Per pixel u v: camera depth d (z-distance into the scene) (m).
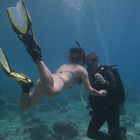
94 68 5.37
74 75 4.26
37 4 44.56
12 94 24.06
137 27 90.94
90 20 72.44
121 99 5.27
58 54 77.81
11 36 58.12
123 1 48.00
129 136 11.12
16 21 3.10
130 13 61.91
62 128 10.81
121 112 5.76
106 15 67.44
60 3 45.38
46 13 53.62
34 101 3.47
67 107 19.78
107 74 5.26
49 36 82.69
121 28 96.12
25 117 15.77
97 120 5.50
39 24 64.88
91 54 5.37
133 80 49.84
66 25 76.12
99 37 113.38
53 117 16.34
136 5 49.78
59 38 88.94
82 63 4.62
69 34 90.12
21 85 3.39
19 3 3.08
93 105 5.41
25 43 3.23
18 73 3.31
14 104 18.70
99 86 5.20
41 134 10.64
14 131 12.67
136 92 30.38
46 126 10.96
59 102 21.03
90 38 111.94
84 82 4.46
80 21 72.06
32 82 3.38
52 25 69.75
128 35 119.56
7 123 14.73
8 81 35.62
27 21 3.09
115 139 5.37
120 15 66.69
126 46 167.88
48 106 19.09
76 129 11.05
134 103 23.42
